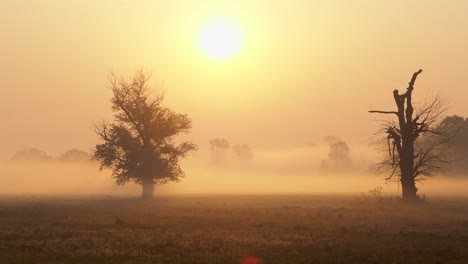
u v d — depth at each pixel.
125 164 75.69
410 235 28.06
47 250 22.23
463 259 20.62
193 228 31.44
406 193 61.19
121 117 75.62
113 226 32.47
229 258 20.75
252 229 30.92
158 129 75.38
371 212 45.94
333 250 22.73
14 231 28.92
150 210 48.25
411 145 62.22
